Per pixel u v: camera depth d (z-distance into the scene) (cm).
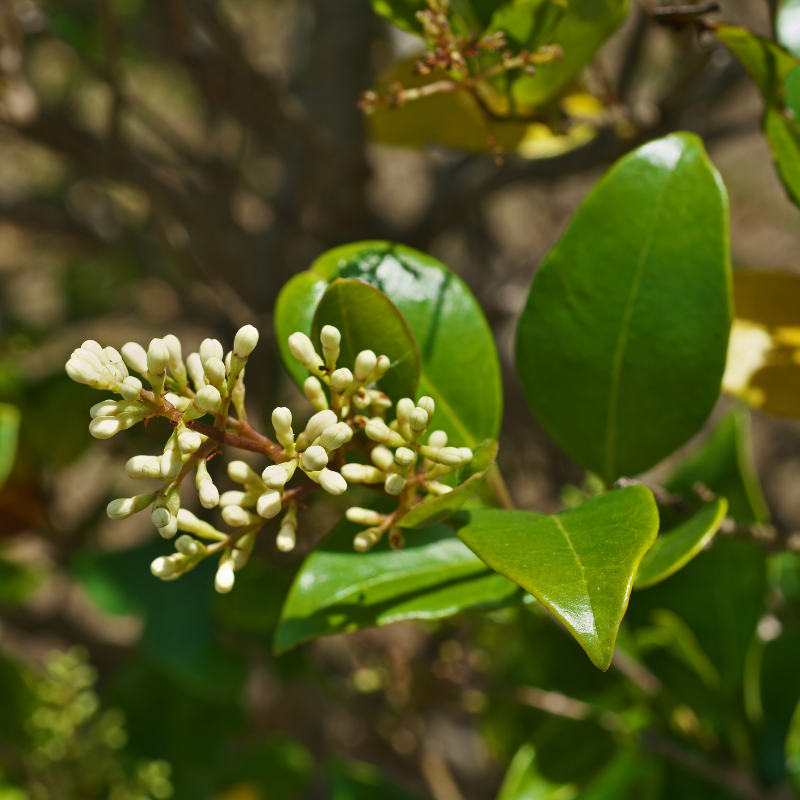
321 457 21
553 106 30
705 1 30
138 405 21
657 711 33
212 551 22
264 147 59
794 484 91
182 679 38
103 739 40
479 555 21
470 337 26
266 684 59
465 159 54
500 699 42
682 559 23
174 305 74
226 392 21
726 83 41
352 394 22
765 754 31
